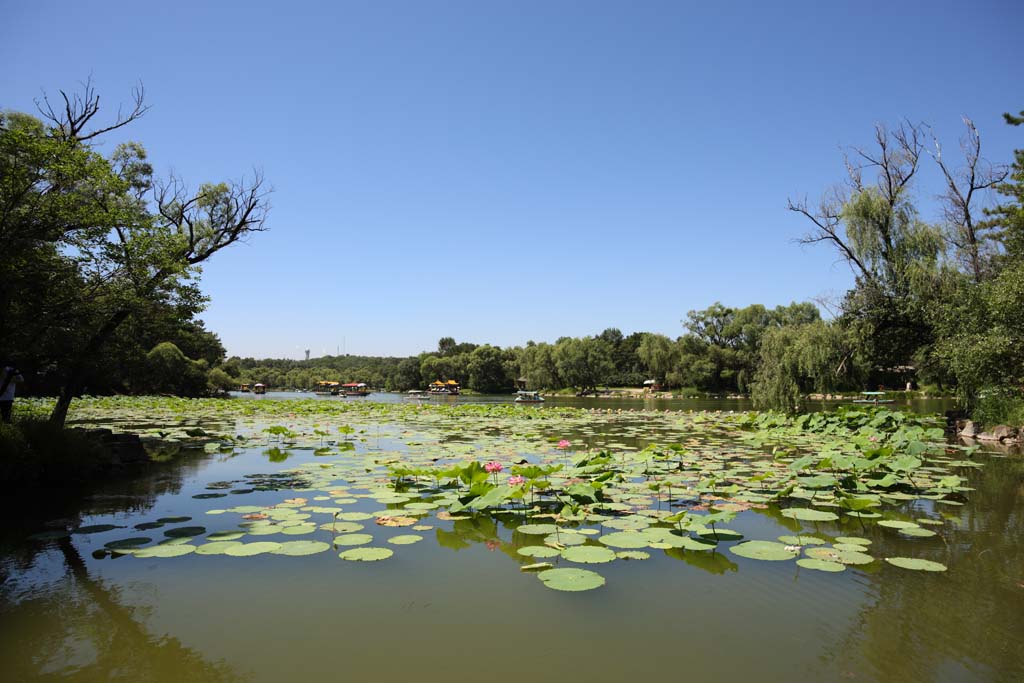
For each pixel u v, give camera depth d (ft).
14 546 17.12
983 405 47.26
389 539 17.71
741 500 22.90
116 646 11.12
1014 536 18.37
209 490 25.41
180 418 70.08
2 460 24.79
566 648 11.05
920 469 30.68
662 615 12.51
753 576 14.79
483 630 11.81
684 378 201.98
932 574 14.94
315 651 10.94
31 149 25.13
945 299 54.80
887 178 62.80
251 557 16.37
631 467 30.89
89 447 29.96
